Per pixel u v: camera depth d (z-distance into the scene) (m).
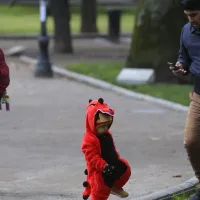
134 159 25.44
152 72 47.69
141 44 48.22
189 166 24.34
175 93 42.75
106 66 57.41
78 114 35.50
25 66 59.53
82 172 23.44
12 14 129.38
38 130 31.06
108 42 87.06
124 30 101.38
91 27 96.25
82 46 80.88
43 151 26.72
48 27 105.00
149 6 47.78
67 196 20.50
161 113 36.28
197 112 17.58
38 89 45.06
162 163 24.81
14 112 35.69
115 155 16.67
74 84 48.12
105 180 16.53
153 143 28.45
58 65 59.59
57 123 32.88
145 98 40.81
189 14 17.16
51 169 23.84
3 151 26.72
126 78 47.78
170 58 47.41
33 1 150.50
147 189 21.16
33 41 87.12
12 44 82.50
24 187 21.48
